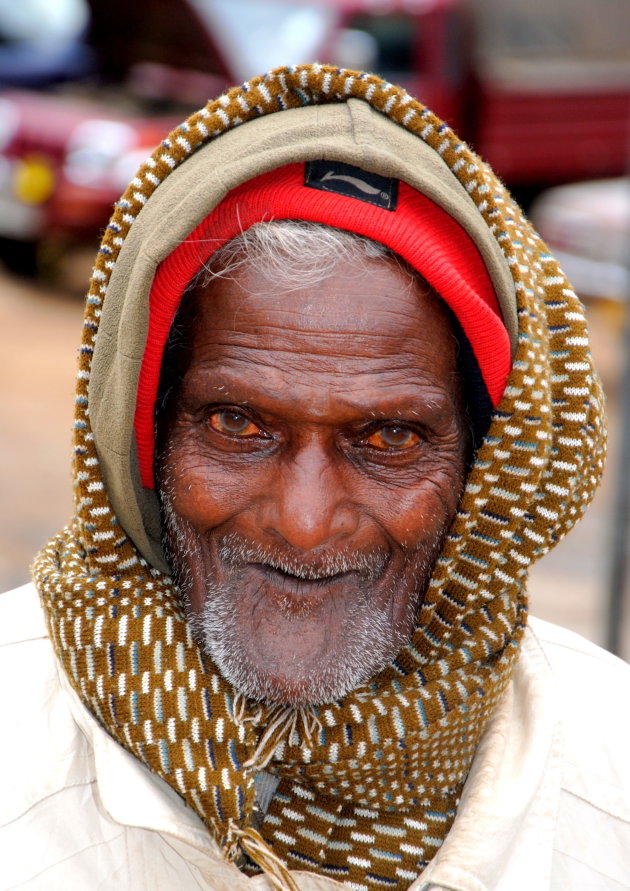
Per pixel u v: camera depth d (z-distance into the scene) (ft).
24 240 28.96
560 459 5.25
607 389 25.11
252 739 4.91
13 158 28.02
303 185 4.69
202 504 4.97
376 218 4.64
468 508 5.05
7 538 17.67
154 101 29.01
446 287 4.66
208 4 28.94
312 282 4.70
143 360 4.91
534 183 33.06
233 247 4.76
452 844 4.94
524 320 4.93
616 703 5.93
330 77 4.96
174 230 4.60
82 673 4.89
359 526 4.96
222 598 4.99
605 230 26.21
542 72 31.91
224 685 4.96
